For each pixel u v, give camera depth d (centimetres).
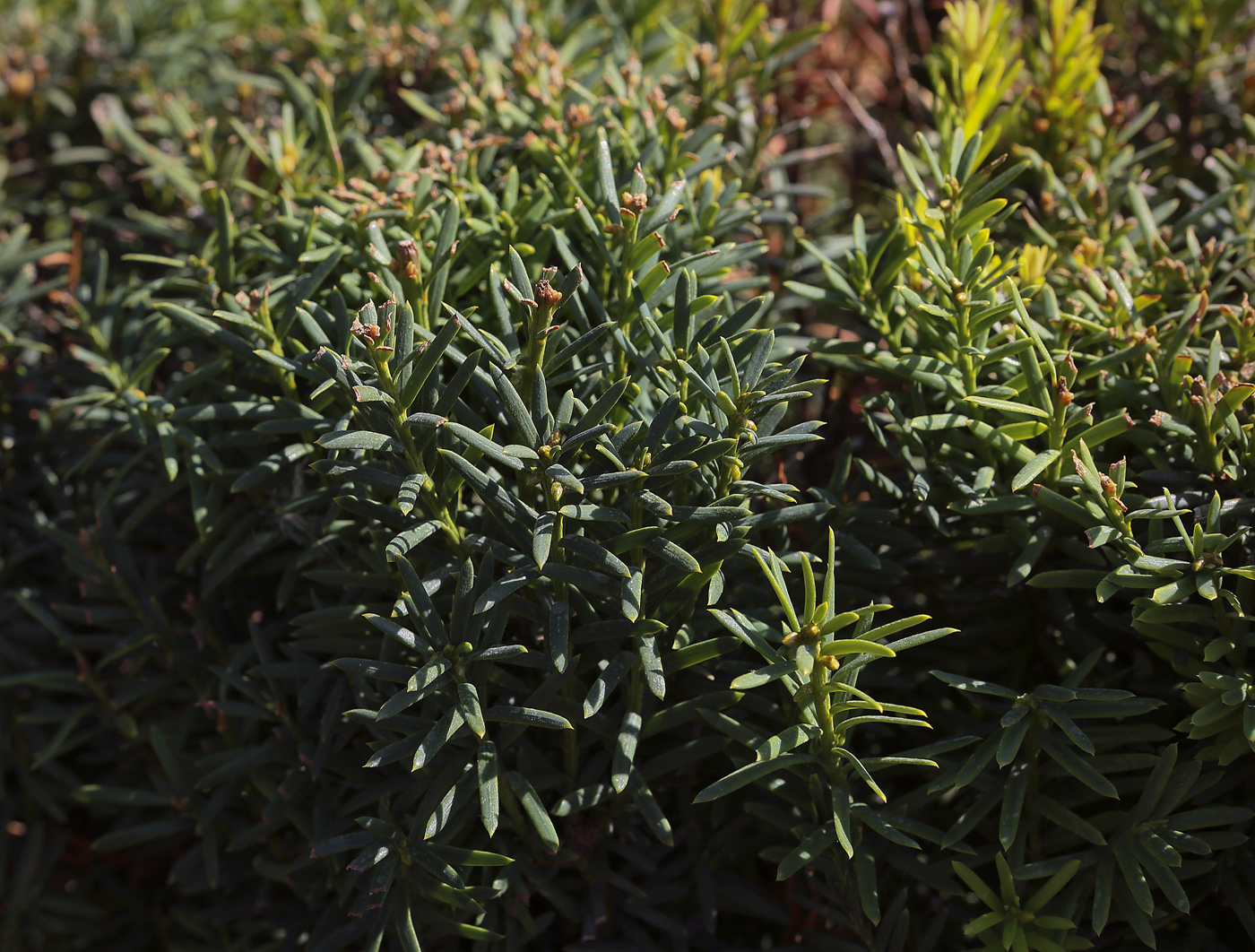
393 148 44
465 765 37
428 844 37
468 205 42
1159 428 39
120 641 43
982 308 39
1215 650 36
